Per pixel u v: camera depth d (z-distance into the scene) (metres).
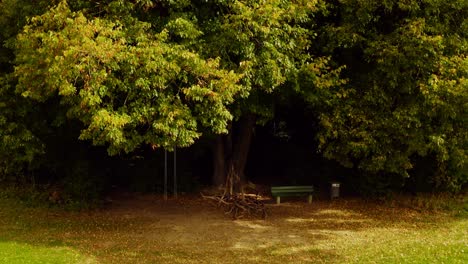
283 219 14.38
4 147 14.09
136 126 10.88
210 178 17.69
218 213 14.88
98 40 9.81
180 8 11.62
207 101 10.28
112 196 16.67
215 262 10.86
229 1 11.50
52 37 10.04
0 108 13.67
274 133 19.08
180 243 12.19
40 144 14.22
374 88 13.38
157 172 17.36
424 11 13.05
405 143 13.29
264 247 11.91
